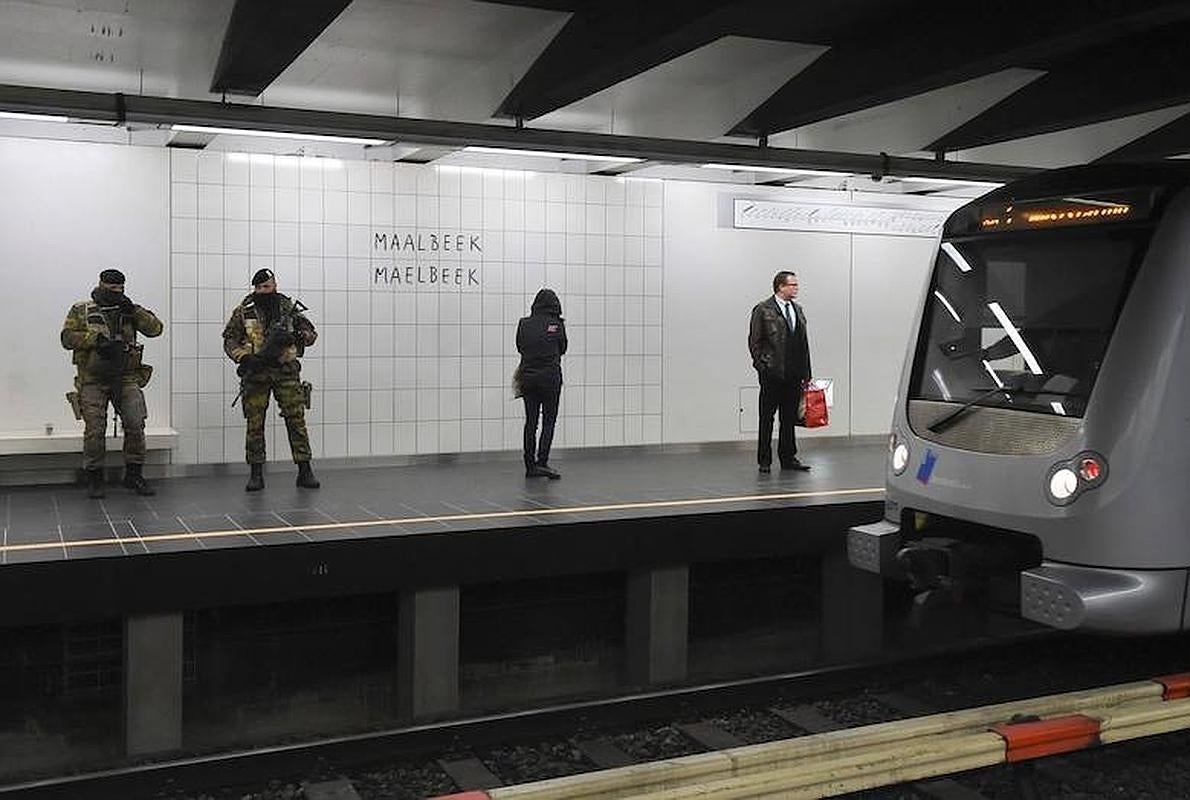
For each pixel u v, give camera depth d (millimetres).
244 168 9789
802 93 8453
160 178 9516
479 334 10727
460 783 5539
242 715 6750
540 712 6137
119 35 7203
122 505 7926
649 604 7379
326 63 8086
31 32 7113
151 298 9516
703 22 5879
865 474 9852
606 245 11227
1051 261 6070
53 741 6348
